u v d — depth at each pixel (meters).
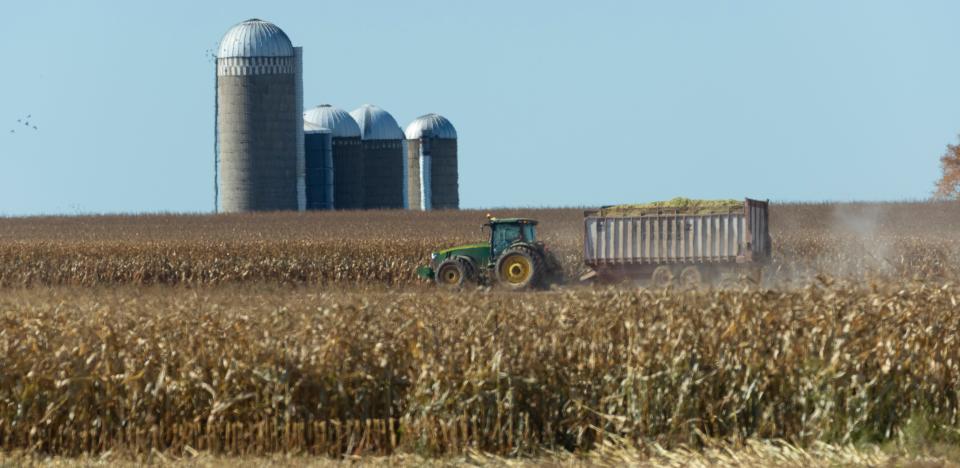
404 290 132.75
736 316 55.38
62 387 54.84
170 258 152.12
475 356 54.03
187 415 54.78
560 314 58.38
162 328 59.16
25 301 88.56
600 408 53.81
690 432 52.44
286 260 151.12
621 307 58.47
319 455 52.78
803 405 52.31
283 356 54.53
